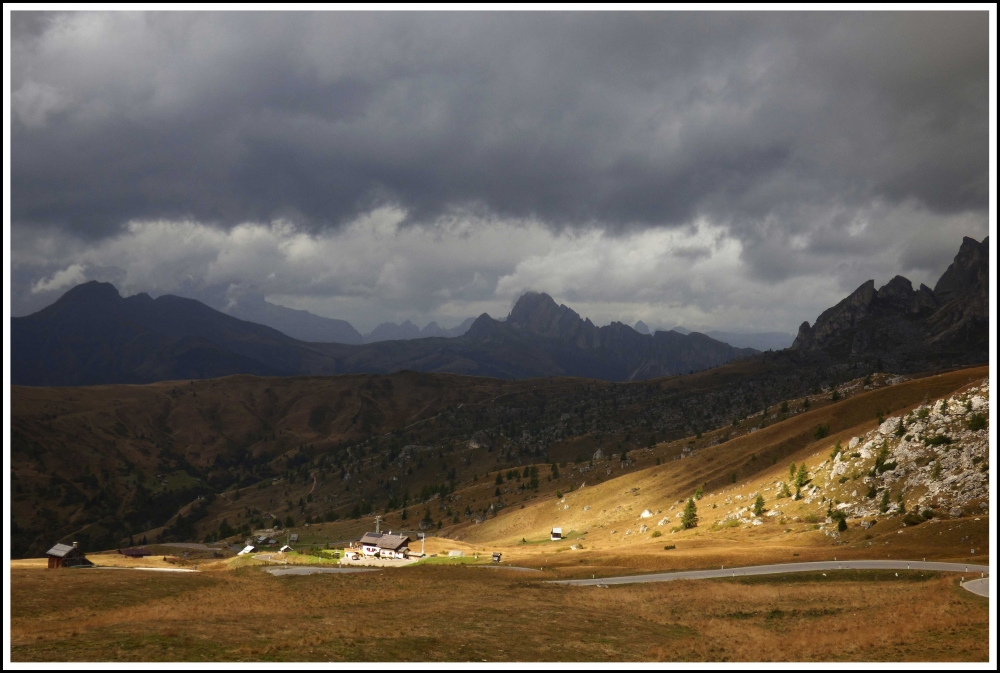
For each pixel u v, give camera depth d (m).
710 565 101.38
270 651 40.03
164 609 61.41
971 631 48.84
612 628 55.69
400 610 61.16
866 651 45.72
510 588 80.88
